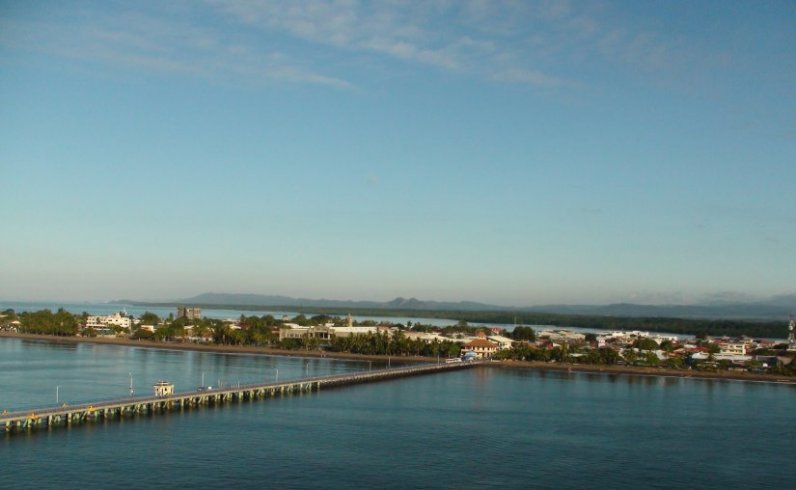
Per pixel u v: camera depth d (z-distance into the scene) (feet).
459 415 595.88
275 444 462.60
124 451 431.84
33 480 370.73
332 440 480.23
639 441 508.94
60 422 508.53
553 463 437.58
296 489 368.68
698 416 625.82
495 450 465.88
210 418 545.44
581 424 569.23
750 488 399.65
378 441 481.46
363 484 380.58
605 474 417.69
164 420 531.91
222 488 366.84
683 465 443.73
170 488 364.17
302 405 629.10
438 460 435.12
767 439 526.98
